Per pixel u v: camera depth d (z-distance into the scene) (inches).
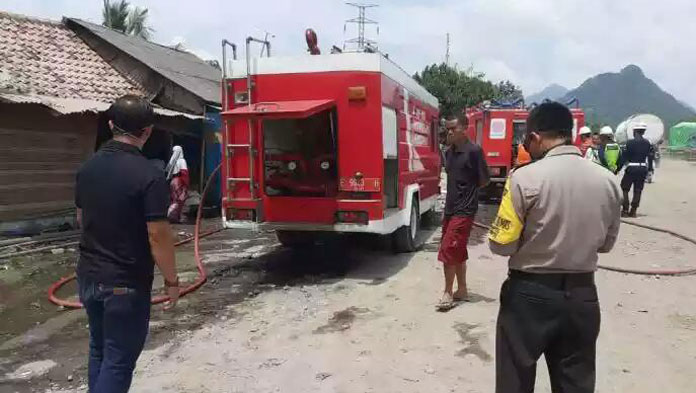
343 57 290.7
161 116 498.0
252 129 304.2
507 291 116.6
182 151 516.4
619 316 231.6
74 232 411.2
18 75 444.5
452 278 239.1
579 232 108.7
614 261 332.5
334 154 305.3
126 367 129.0
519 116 631.8
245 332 219.3
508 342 115.4
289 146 332.8
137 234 127.2
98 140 254.5
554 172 109.8
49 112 423.5
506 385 115.8
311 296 266.8
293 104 283.7
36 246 377.7
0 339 217.0
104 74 526.6
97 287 127.0
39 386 175.2
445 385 171.6
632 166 506.0
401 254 358.9
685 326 219.8
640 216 517.0
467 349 198.4
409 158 354.3
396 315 236.1
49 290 274.8
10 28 505.0
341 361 190.2
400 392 167.6
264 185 309.6
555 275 110.3
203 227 475.8
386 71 300.4
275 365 187.9
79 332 224.4
